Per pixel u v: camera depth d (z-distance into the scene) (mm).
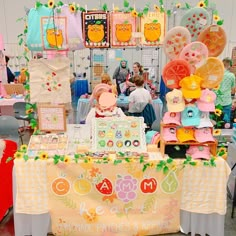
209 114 2229
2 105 4938
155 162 2135
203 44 2098
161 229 2289
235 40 8445
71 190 2176
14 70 7586
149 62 7953
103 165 2129
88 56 7734
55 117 2447
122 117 2480
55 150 2246
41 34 2217
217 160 2148
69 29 2229
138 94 3861
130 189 2189
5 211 2588
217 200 2193
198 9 2227
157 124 3404
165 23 2377
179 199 2232
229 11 8414
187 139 2152
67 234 2262
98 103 2764
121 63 6336
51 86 2357
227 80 4066
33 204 2178
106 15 2334
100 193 2193
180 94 2129
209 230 2322
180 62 2117
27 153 2197
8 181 2611
